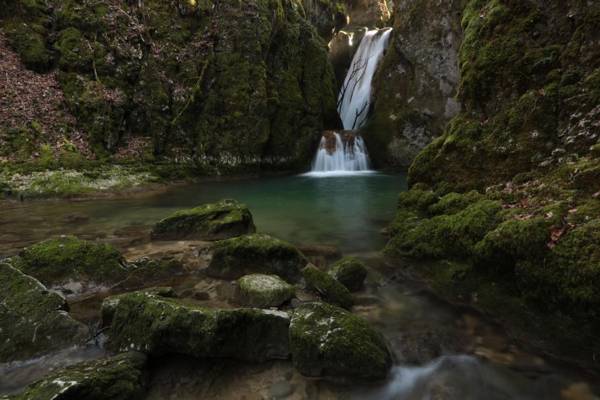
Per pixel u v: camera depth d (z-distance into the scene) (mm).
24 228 8891
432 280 5816
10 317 4301
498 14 7340
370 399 3582
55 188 12859
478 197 6324
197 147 18047
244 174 19125
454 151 7488
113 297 4672
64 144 14648
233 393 3574
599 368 3803
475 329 4707
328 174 20484
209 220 8148
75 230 8727
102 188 13695
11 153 13547
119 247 7426
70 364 3932
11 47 15531
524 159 6184
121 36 17172
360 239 8297
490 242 4820
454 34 18891
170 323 3865
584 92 5668
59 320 4312
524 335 4434
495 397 3598
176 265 6234
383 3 35562
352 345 3816
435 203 7172
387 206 11953
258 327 4055
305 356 3822
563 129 5820
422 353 4234
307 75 22641
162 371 3832
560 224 4324
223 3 19250
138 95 17078
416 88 21094
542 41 6578
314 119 21953
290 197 13664
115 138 16062
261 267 6008
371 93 25000
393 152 21781
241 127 18969
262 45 19812
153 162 16656
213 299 5277
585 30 5930
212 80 18656
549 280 4133
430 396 3619
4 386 3615
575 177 4953
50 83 15656
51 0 16844
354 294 5660
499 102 7027
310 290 5484
